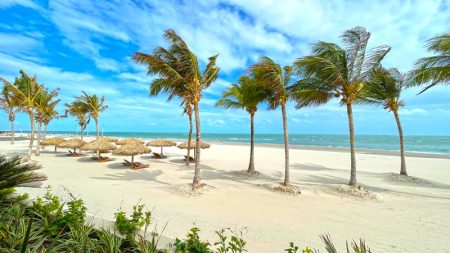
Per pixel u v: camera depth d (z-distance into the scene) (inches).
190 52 381.7
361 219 288.7
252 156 577.3
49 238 132.5
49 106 837.2
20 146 1274.6
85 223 159.3
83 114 1449.3
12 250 113.7
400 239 237.6
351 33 387.9
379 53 382.6
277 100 444.5
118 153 625.9
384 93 538.0
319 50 414.3
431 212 315.0
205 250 126.0
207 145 793.6
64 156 876.6
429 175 589.6
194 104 411.2
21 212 162.9
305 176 560.1
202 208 317.7
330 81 400.5
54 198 180.7
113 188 414.3
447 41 335.9
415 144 1988.2
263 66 394.6
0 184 156.9
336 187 414.9
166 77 406.3
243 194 387.5
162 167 649.6
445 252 214.5
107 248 123.7
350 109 414.9
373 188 448.5
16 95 709.3
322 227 263.4
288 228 258.4
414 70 391.2
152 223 261.6
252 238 232.1
